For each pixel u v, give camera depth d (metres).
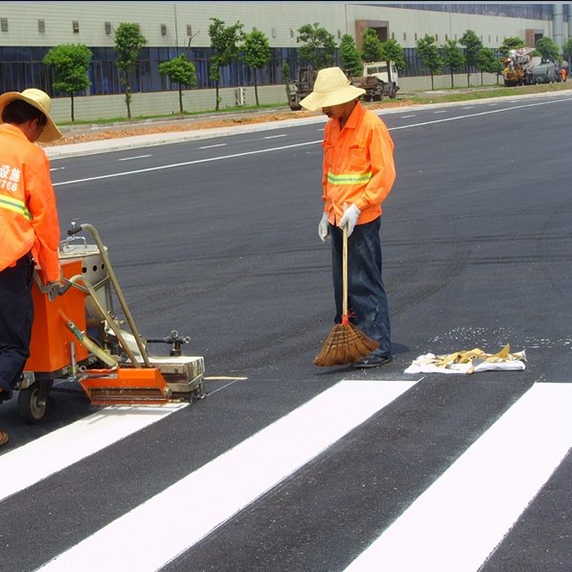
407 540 4.62
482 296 9.94
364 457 5.75
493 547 4.51
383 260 12.22
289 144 32.62
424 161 24.52
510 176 20.12
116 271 12.63
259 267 12.32
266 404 6.92
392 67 71.56
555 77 99.38
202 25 72.19
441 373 7.40
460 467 5.49
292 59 82.75
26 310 6.18
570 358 7.58
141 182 23.19
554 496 5.02
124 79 62.75
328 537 4.71
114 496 5.39
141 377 6.80
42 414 6.86
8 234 6.02
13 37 57.72
